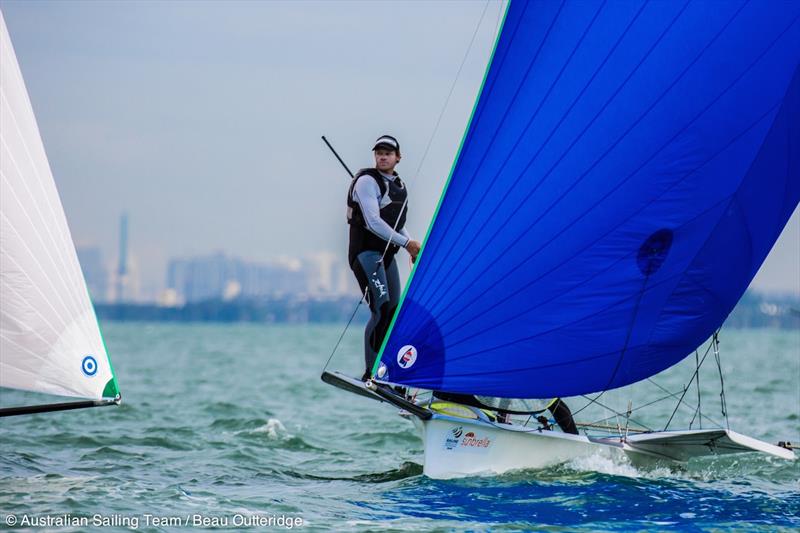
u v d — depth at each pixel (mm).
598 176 34062
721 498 34594
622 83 33688
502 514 31891
